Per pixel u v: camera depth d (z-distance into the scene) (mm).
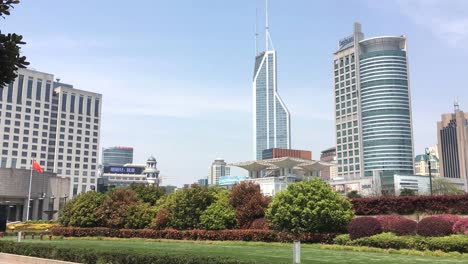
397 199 36875
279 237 36281
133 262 18750
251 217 41625
